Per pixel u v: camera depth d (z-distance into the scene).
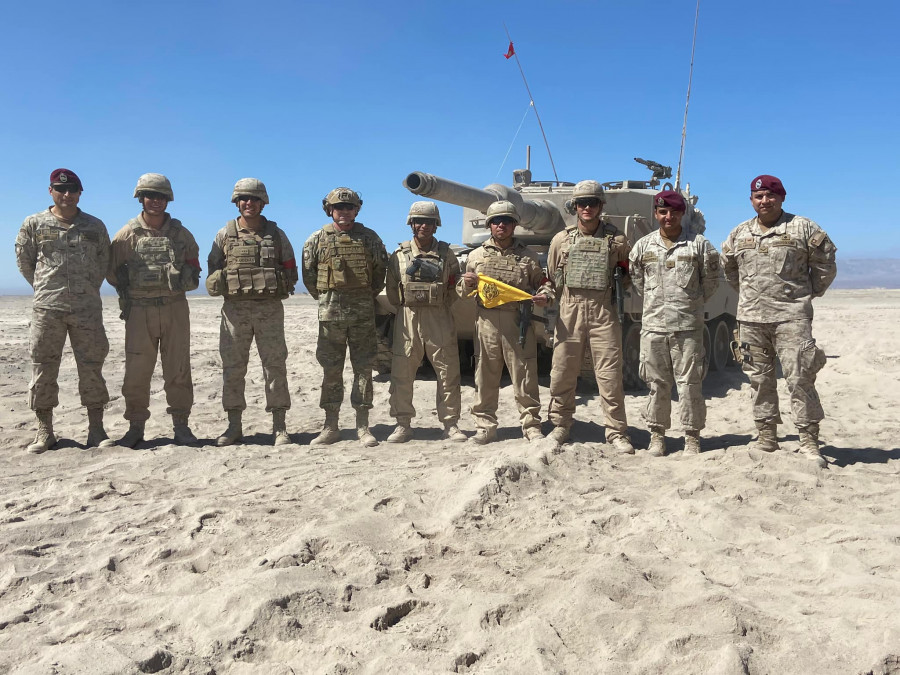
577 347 5.69
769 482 4.51
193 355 11.49
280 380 6.02
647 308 5.50
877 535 3.56
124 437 5.97
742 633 2.61
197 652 2.59
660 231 5.49
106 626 2.78
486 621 2.78
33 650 2.61
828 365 10.12
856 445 5.75
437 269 5.82
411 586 3.13
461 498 4.13
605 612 2.75
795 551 3.42
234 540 3.66
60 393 8.24
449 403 6.07
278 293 5.82
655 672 2.40
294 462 5.34
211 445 6.04
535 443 5.31
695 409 5.40
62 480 4.87
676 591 2.98
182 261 5.86
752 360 5.31
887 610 2.75
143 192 5.66
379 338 9.27
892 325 17.62
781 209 5.22
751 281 5.21
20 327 15.98
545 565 3.34
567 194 9.27
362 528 3.73
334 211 5.79
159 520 4.04
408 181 7.09
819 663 2.42
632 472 4.93
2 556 3.52
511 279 5.70
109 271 5.88
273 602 2.83
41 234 5.61
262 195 5.72
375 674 2.42
